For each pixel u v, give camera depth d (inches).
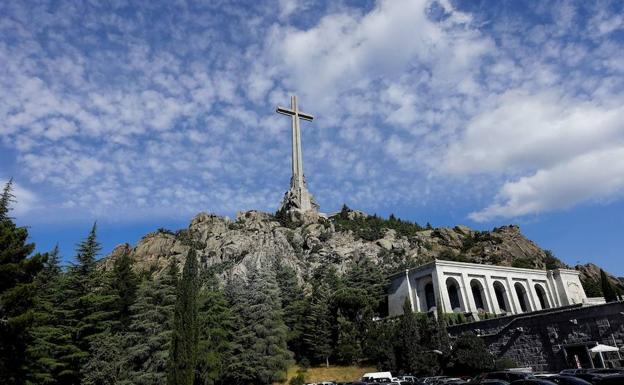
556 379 917.8
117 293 2233.0
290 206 5708.7
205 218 6658.5
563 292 3196.4
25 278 1346.0
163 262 5388.8
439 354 1961.1
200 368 1883.6
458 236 5511.8
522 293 3203.7
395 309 2974.9
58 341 1753.2
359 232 5226.4
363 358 2253.9
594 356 1525.6
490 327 1916.8
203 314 2043.6
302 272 4190.5
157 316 1903.3
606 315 1519.4
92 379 1720.0
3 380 1310.3
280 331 2129.7
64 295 1900.8
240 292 2379.4
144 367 1765.5
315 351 2304.4
